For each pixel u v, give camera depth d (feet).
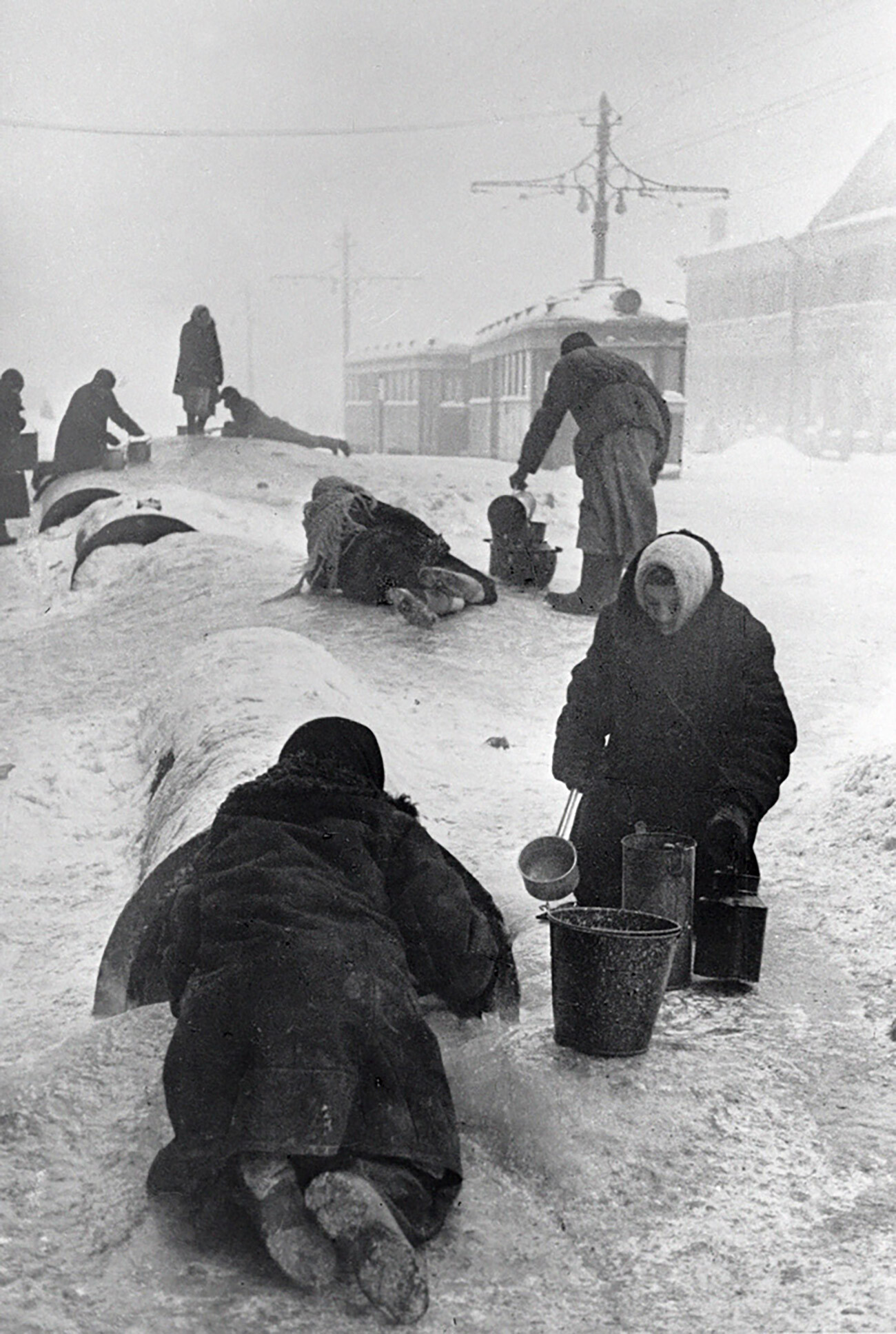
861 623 40.16
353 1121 11.32
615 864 17.65
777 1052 14.62
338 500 39.22
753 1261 11.10
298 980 11.59
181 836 18.83
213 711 25.08
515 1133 12.88
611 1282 10.91
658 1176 12.28
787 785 24.77
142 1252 11.19
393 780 23.94
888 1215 11.70
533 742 28.71
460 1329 10.31
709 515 76.95
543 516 66.64
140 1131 12.75
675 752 17.48
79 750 29.12
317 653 29.91
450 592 37.24
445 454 134.31
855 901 19.04
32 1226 11.49
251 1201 10.96
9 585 53.16
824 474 114.32
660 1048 14.60
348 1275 10.64
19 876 22.98
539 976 16.85
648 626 17.63
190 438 85.51
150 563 47.03
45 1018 16.87
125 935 15.92
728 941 16.26
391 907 13.35
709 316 189.47
